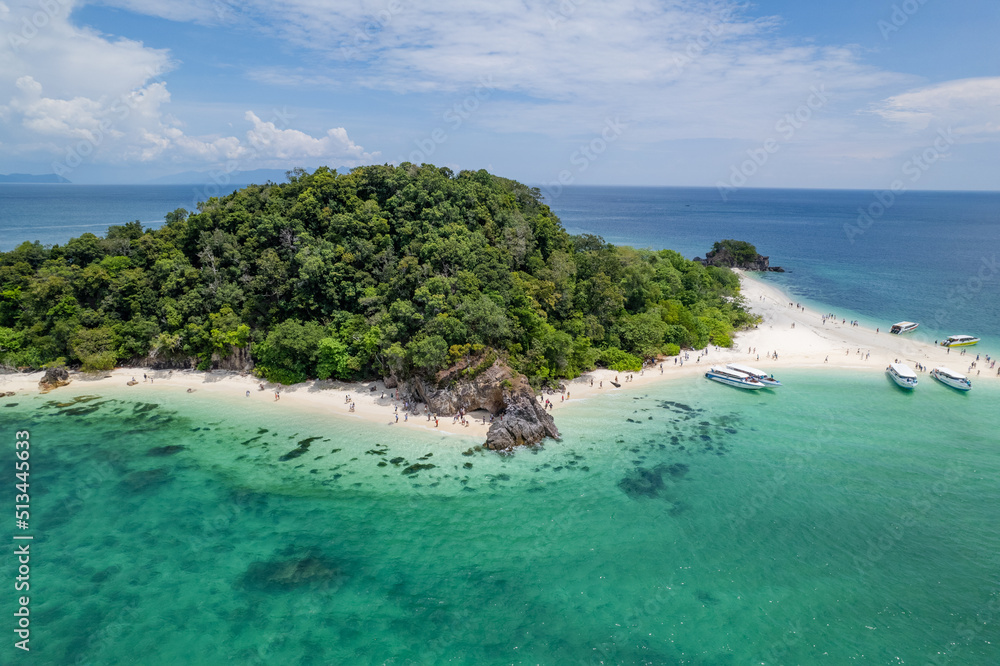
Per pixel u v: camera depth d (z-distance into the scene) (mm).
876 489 47250
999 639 31953
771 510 44281
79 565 37219
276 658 30297
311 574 36750
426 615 33500
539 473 49438
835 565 38156
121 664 29625
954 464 51250
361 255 71812
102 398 63531
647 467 50594
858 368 78250
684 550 39500
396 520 42594
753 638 32031
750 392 69062
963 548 39844
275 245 75688
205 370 70938
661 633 32344
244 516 42844
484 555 38875
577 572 37281
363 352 65500
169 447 52875
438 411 59406
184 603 34094
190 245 77562
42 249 81562
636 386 70375
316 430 56312
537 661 30359
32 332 69938
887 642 31812
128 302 73000
